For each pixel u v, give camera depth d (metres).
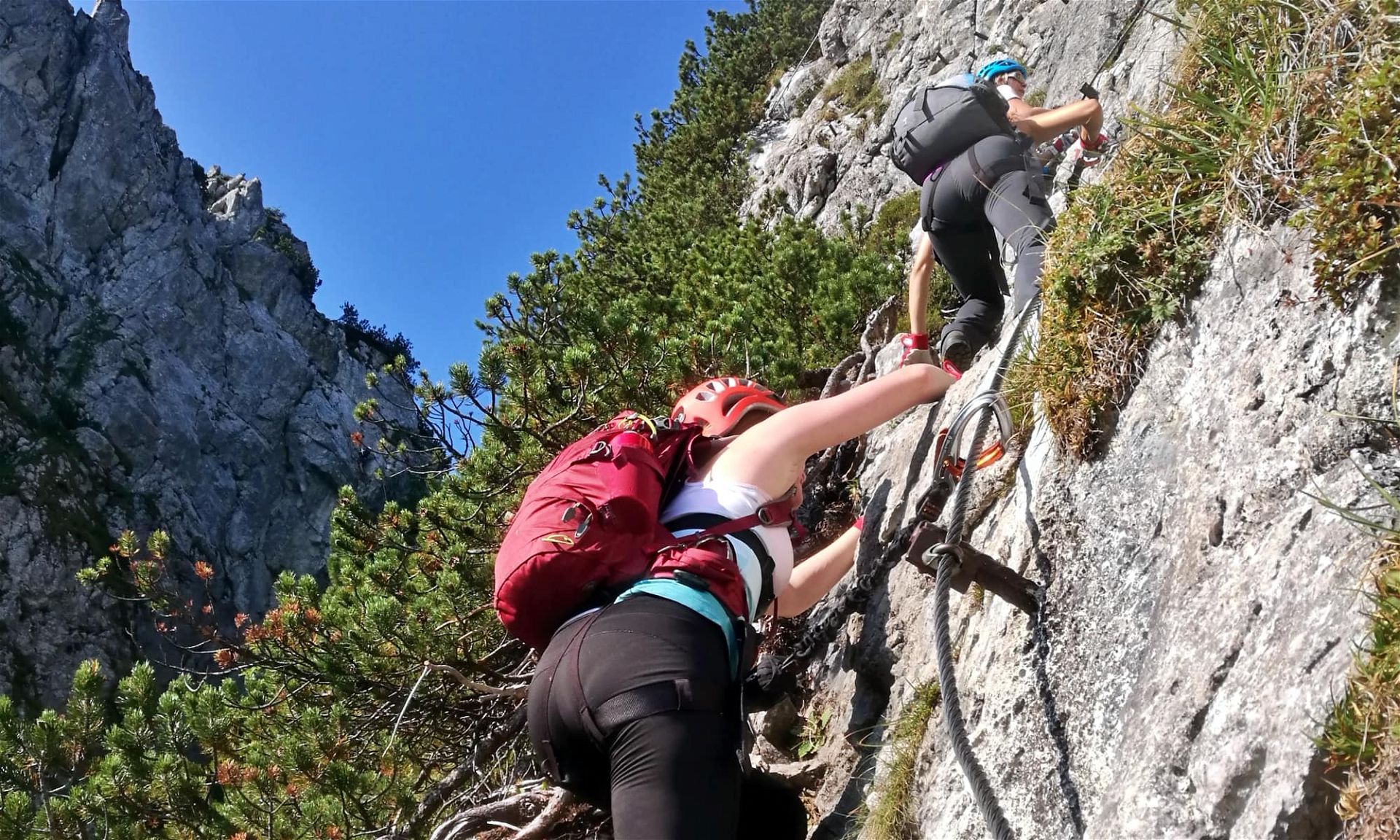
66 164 73.12
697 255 11.18
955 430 2.61
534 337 6.95
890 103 15.91
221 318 78.94
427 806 5.91
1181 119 2.32
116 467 64.88
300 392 81.12
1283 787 1.50
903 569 3.42
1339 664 1.48
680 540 2.38
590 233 19.17
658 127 28.92
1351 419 1.66
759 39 28.70
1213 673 1.71
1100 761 1.98
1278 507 1.74
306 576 6.99
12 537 54.41
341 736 6.25
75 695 6.23
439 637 6.27
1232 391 1.94
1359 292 1.71
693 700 2.09
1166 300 2.17
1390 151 1.65
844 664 3.69
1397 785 1.32
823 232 15.54
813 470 4.84
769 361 6.55
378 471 7.53
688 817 1.98
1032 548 2.46
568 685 2.16
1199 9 2.52
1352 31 1.88
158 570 7.11
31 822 5.72
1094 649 2.11
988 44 11.52
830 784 3.47
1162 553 2.00
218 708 6.38
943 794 2.51
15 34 72.94
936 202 3.81
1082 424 2.33
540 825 4.58
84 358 67.69
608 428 2.58
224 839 5.94
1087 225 2.39
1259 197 1.98
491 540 6.70
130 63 81.75
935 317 6.07
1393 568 1.43
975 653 2.65
